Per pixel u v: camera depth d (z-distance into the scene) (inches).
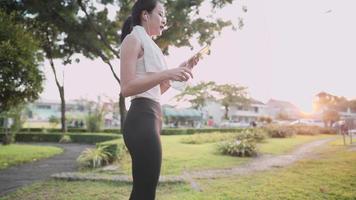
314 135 976.9
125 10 585.0
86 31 617.3
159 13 66.7
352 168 266.7
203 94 1674.5
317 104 1884.8
